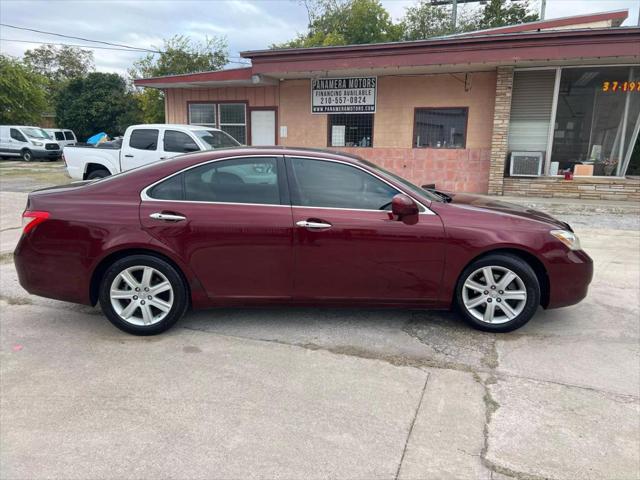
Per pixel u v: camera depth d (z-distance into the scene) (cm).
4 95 3084
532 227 411
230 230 404
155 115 2923
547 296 422
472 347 399
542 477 252
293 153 423
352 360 376
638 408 314
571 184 1179
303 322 450
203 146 1071
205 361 374
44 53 5662
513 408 313
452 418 302
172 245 404
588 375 355
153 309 421
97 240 404
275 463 261
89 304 422
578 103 1222
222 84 1458
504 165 1238
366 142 1388
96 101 3612
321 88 1397
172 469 257
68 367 365
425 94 1309
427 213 409
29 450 272
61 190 435
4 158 2795
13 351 392
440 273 409
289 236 404
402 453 270
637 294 529
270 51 1262
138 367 365
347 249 405
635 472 256
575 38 1041
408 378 349
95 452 271
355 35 3447
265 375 353
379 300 417
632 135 1207
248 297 417
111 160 1141
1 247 729
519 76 1227
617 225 895
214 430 290
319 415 305
